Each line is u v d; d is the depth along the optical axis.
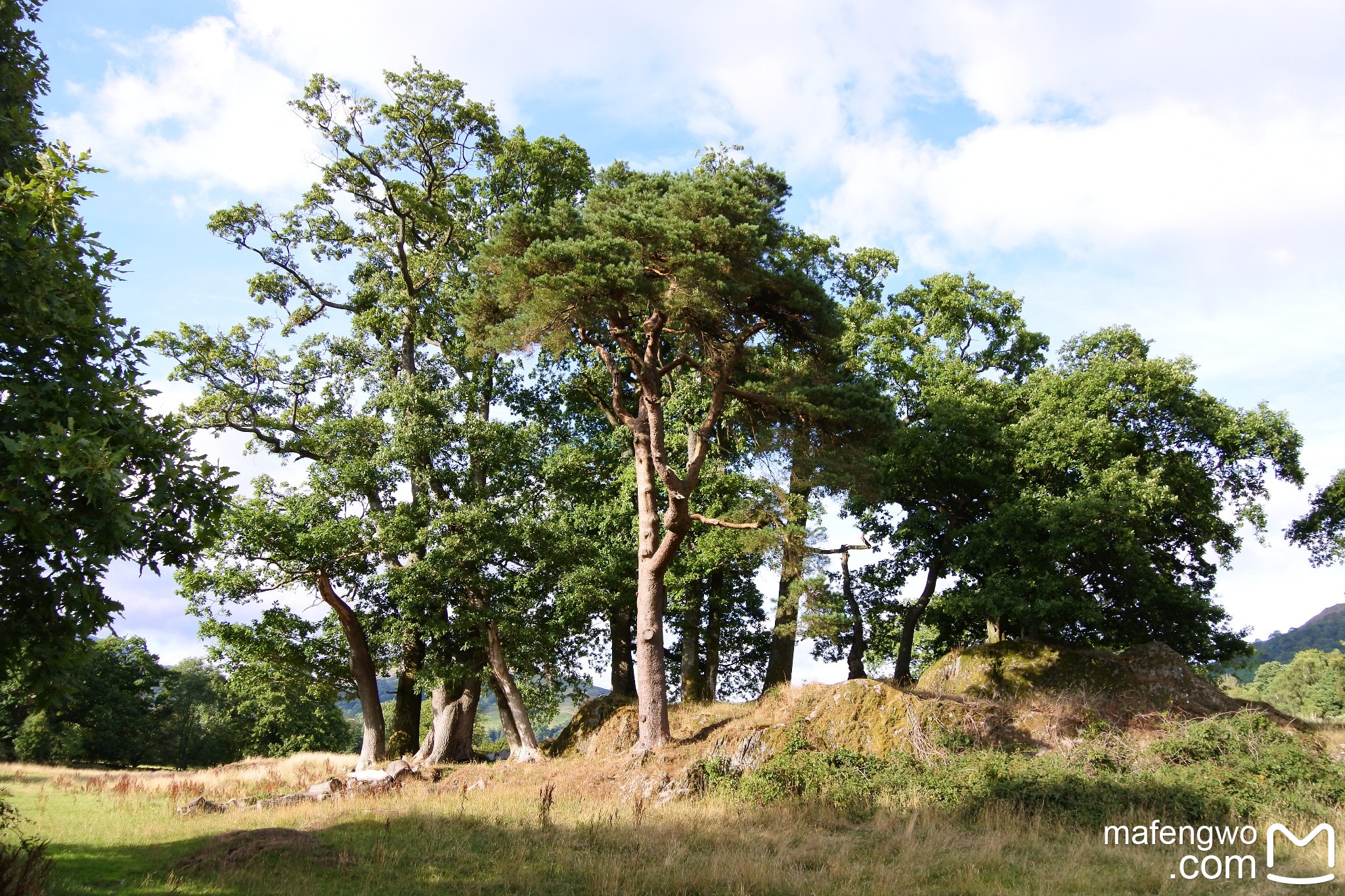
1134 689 22.67
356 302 30.98
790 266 21.44
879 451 29.52
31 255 9.16
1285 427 27.28
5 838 12.09
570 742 26.52
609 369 23.45
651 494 23.33
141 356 10.52
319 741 54.12
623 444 30.47
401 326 29.55
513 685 26.12
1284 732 18.88
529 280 20.28
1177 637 29.03
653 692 22.20
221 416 27.52
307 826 15.55
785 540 26.14
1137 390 27.45
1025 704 22.39
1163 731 20.41
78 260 9.97
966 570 28.69
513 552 26.11
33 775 26.50
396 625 25.55
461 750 27.17
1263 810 15.98
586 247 19.17
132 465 9.67
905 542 32.03
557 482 27.83
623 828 15.83
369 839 14.25
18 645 8.96
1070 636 29.52
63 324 9.52
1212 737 18.95
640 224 19.44
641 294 19.48
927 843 14.65
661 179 22.64
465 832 15.12
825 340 22.20
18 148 11.57
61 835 14.43
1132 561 25.25
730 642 34.69
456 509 25.55
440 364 29.97
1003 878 12.42
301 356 29.19
